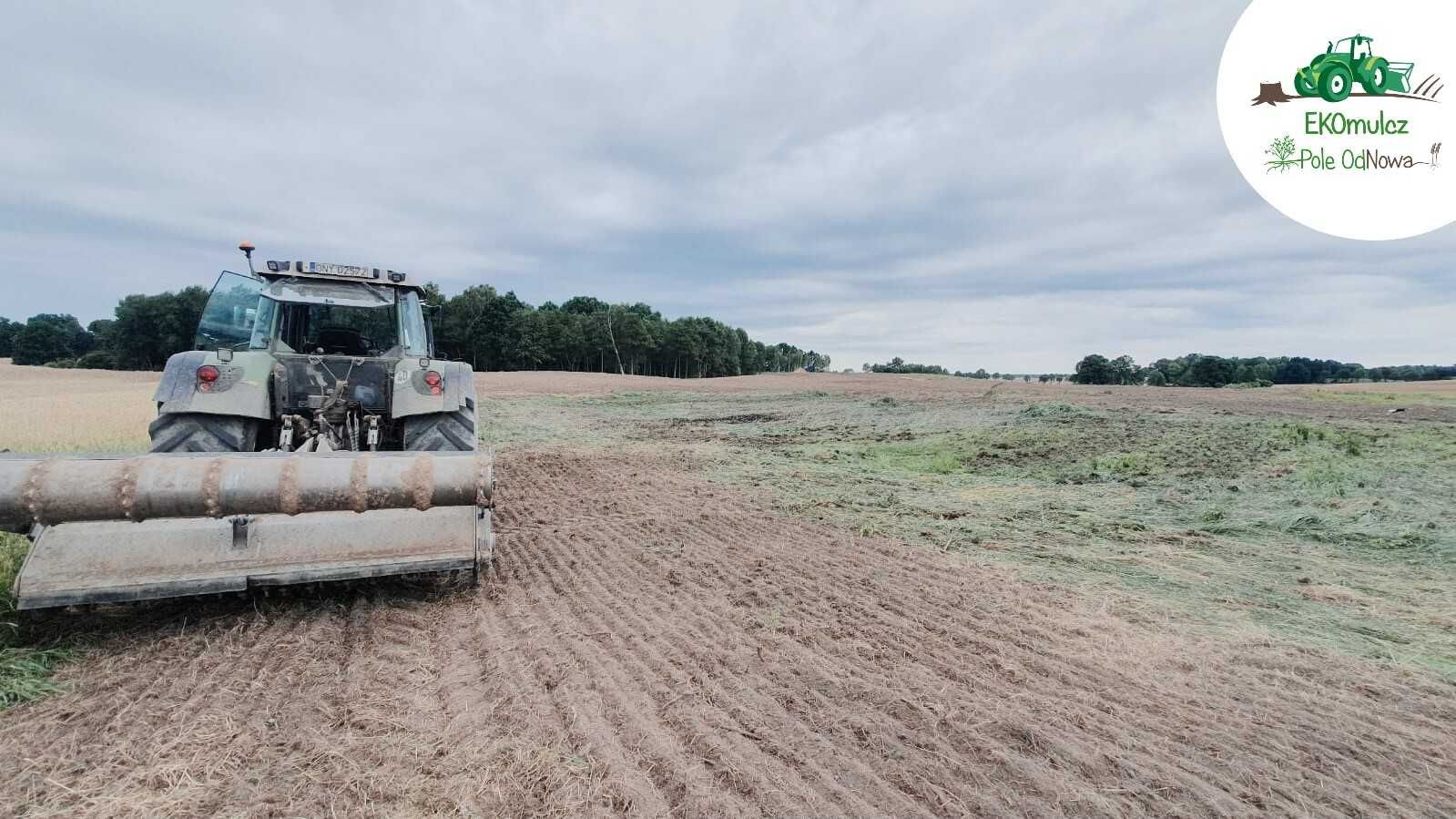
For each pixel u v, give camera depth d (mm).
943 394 26016
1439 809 2146
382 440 4949
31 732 2418
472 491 3500
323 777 2201
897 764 2344
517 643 3305
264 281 4891
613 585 4328
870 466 10000
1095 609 3898
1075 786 2234
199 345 4680
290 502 3217
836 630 3553
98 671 2891
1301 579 4480
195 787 2127
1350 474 7406
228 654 3068
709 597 4098
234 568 3338
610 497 7469
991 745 2457
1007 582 4422
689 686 2873
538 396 28922
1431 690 2945
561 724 2541
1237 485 7430
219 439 4238
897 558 5016
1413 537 5266
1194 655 3283
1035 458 9812
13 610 3293
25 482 2883
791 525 6098
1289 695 2885
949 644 3377
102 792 2096
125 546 3188
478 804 2088
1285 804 2170
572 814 2043
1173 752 2455
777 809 2084
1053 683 2973
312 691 2764
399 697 2738
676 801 2129
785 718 2635
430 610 3760
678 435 14695
